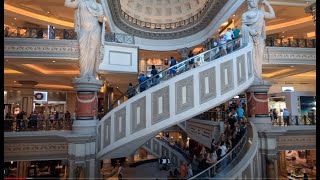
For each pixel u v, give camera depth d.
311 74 15.17
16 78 13.41
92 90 8.52
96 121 8.55
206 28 16.84
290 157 16.47
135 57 11.20
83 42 8.62
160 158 13.28
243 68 8.17
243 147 7.42
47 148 8.70
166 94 7.52
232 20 13.82
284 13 13.43
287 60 11.38
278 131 9.12
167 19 20.08
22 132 8.38
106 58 10.42
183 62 8.05
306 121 10.95
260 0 10.45
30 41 9.92
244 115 10.61
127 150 8.41
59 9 12.98
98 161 8.29
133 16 19.11
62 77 13.85
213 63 7.74
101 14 8.87
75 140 7.70
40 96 16.47
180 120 7.39
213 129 11.07
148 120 7.50
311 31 15.15
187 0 19.03
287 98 13.30
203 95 7.55
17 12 12.66
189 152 13.04
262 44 10.09
